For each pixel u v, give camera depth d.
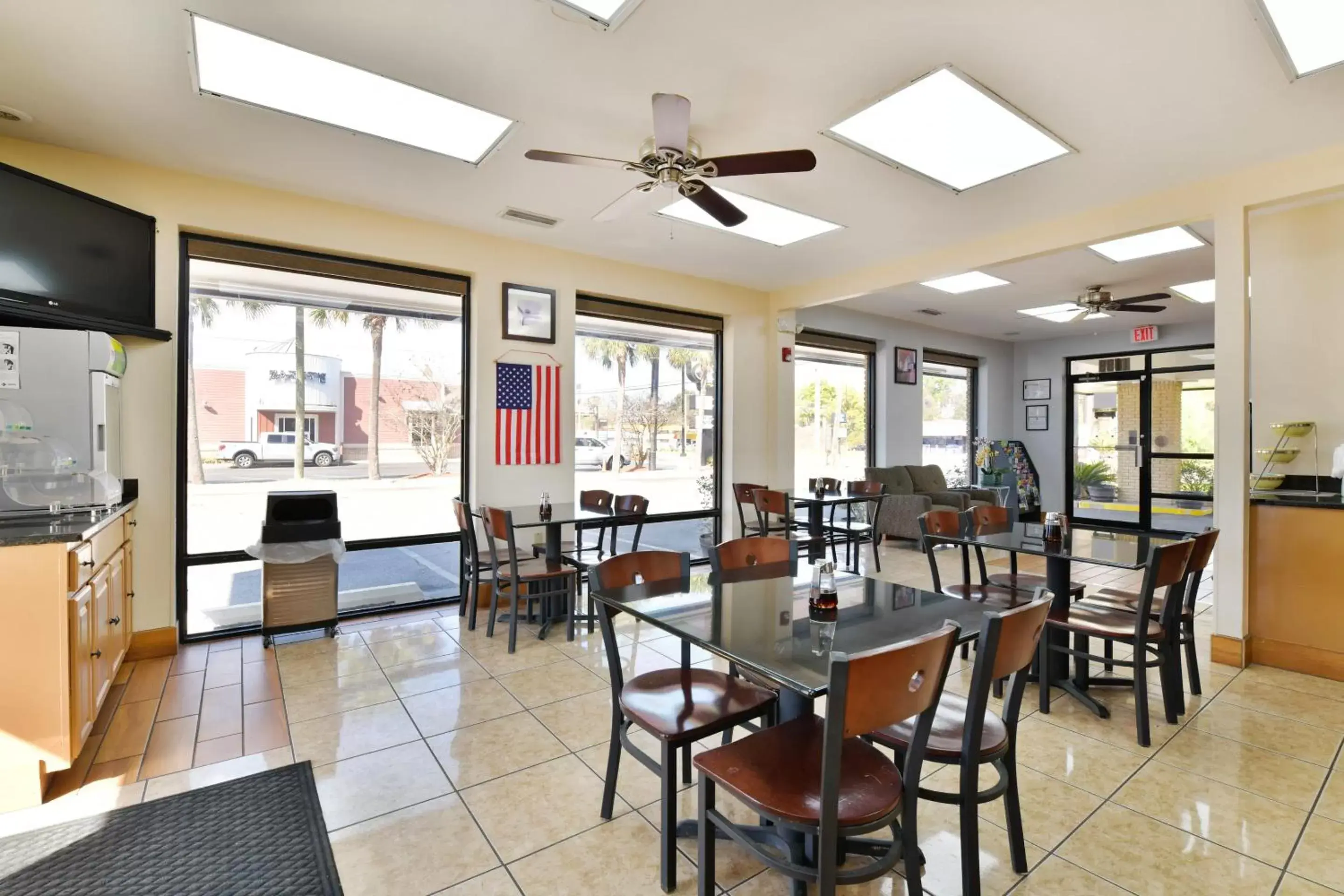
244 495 3.78
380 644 3.61
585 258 4.91
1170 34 2.20
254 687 3.00
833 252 4.77
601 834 1.93
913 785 1.38
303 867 1.77
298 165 3.32
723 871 1.77
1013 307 6.95
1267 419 3.87
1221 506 3.38
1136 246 4.71
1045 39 2.23
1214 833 1.93
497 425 4.51
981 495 8.07
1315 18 2.10
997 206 3.80
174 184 3.39
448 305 4.47
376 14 2.12
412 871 1.76
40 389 2.71
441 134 2.98
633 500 4.50
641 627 4.00
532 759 2.37
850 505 5.53
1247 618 3.40
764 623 1.81
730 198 3.69
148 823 1.96
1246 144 3.00
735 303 5.88
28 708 2.06
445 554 4.61
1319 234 3.71
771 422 6.14
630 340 5.45
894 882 1.74
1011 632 1.51
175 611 3.50
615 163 2.57
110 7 2.08
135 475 3.30
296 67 2.44
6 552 2.05
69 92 2.61
